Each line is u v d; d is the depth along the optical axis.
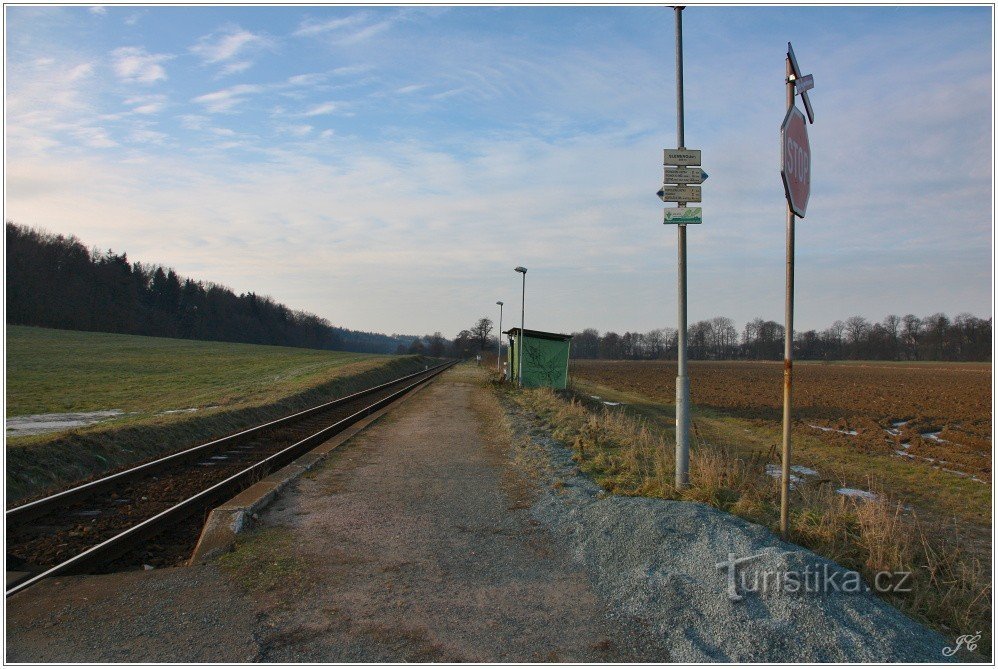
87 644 3.99
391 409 20.48
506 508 7.45
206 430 15.69
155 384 28.95
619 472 9.27
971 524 9.53
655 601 4.59
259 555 5.71
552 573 5.29
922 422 25.33
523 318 32.22
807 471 13.67
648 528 5.94
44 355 43.12
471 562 5.56
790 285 5.62
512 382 33.62
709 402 33.41
